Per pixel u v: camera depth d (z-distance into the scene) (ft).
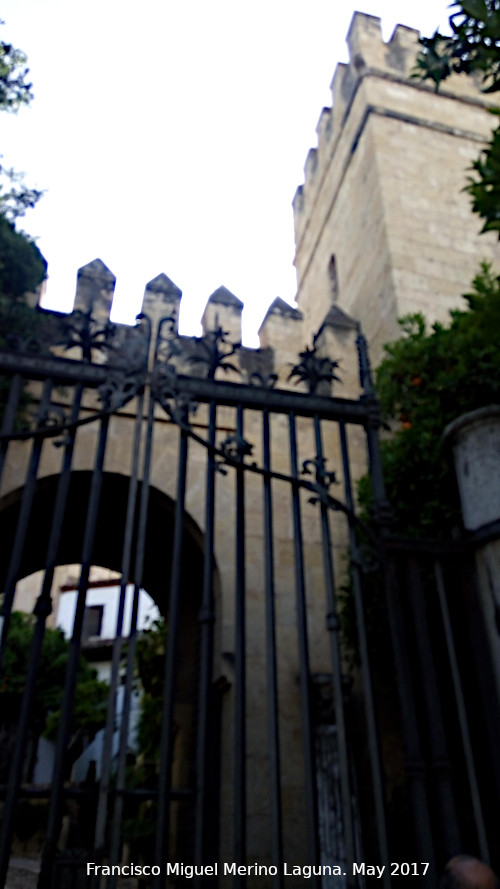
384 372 23.04
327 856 22.21
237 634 10.82
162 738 9.73
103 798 9.18
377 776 10.23
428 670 11.25
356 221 43.06
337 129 49.39
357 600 11.66
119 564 35.58
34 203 25.59
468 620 11.91
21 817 51.42
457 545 12.33
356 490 29.60
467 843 15.85
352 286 42.01
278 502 28.96
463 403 19.17
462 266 37.65
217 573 26.91
